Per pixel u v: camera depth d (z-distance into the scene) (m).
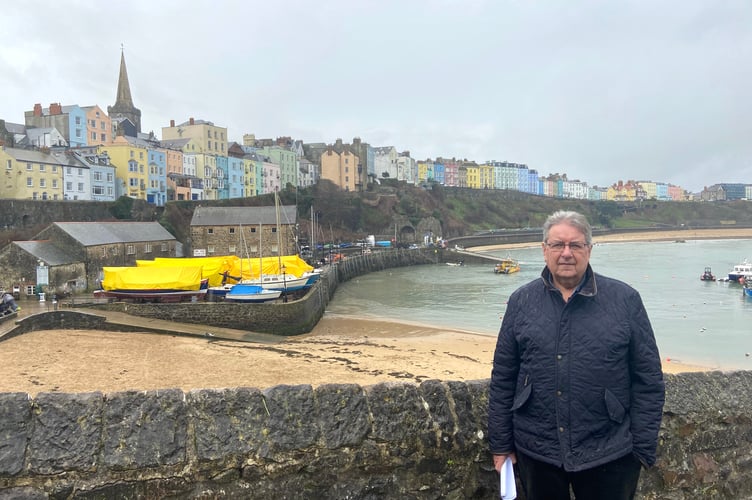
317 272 51.81
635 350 3.81
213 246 66.12
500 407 4.09
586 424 3.74
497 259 103.62
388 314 48.72
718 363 29.98
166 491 4.00
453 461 4.63
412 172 174.75
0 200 58.44
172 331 34.47
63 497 3.82
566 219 3.90
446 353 32.25
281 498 4.21
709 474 5.19
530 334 3.89
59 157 71.00
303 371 26.03
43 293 41.31
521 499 4.74
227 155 107.75
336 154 135.38
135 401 4.18
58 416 4.00
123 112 122.38
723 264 93.38
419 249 107.56
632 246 147.00
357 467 4.41
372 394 4.68
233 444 4.14
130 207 73.56
